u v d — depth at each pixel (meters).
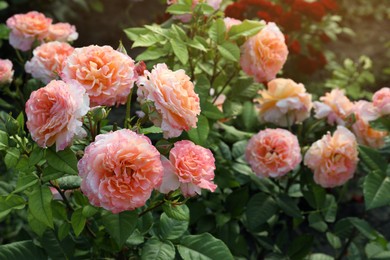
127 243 0.94
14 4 2.40
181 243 0.94
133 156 0.78
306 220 1.75
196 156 0.85
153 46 1.18
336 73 2.21
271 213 1.17
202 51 1.20
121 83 0.86
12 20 1.30
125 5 2.87
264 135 1.16
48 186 0.92
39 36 1.30
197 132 1.04
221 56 1.21
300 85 1.23
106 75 0.85
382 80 2.64
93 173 0.77
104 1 2.85
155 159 0.78
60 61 1.12
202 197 1.24
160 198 1.00
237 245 1.23
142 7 2.90
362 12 3.33
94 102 0.86
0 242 1.44
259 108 1.28
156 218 1.13
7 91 1.27
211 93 1.32
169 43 1.12
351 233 1.33
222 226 1.20
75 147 0.92
